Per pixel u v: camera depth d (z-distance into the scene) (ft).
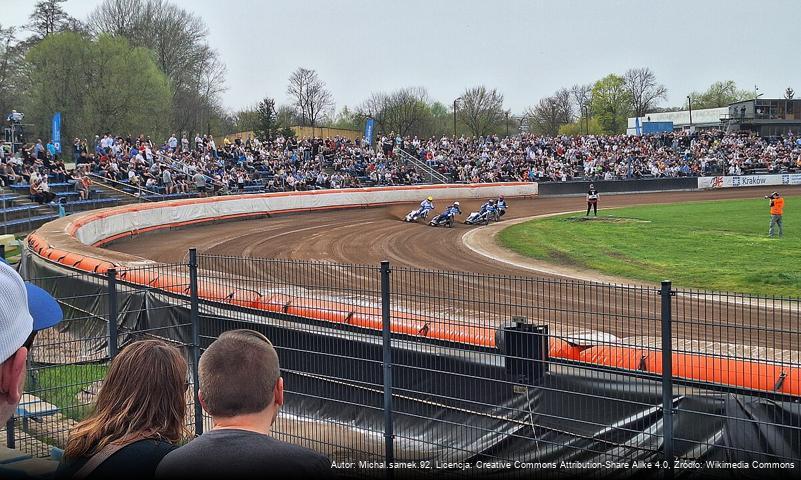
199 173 147.23
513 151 230.27
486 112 347.77
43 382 30.86
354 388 28.99
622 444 22.95
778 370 24.27
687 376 25.66
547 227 118.52
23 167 123.24
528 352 25.14
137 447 11.85
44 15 273.75
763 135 338.34
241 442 10.73
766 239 98.07
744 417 22.30
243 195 133.08
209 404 11.35
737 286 65.36
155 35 273.33
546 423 24.90
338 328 29.73
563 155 234.17
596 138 260.01
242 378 11.24
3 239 87.71
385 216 138.82
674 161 234.79
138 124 217.97
